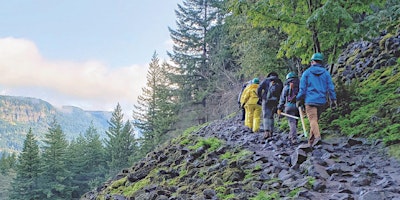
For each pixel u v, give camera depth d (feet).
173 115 139.54
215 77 122.52
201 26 158.92
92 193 31.68
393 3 30.63
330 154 18.63
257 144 27.61
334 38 28.22
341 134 23.20
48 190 176.76
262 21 31.01
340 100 27.43
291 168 18.10
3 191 219.20
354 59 38.42
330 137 23.30
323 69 22.20
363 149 19.71
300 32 30.40
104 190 29.07
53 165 184.24
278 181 16.47
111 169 200.03
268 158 21.35
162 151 36.73
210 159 23.99
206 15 160.97
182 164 26.21
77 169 207.10
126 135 206.69
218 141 29.12
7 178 249.55
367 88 28.96
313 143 21.17
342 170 16.28
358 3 27.78
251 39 55.67
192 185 19.40
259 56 53.83
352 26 27.14
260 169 19.10
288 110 25.58
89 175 209.26
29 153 180.04
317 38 29.12
